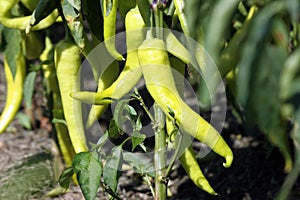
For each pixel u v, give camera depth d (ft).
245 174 4.81
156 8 3.42
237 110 4.67
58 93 4.41
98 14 3.80
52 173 4.67
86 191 3.55
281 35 3.68
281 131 4.11
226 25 3.46
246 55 3.66
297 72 3.68
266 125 4.04
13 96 4.56
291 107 3.90
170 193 4.64
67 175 3.72
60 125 4.42
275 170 4.78
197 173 3.68
